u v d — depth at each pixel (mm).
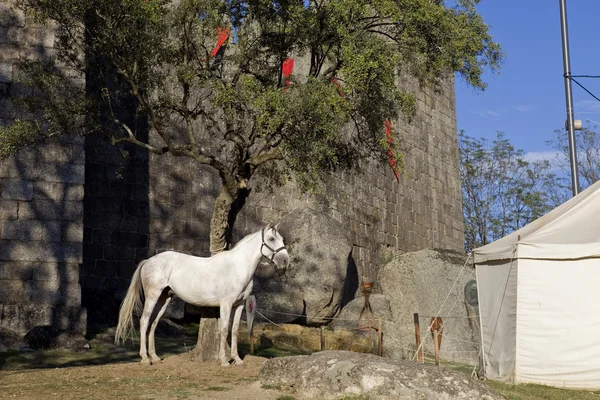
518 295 14883
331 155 13930
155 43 13914
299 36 14320
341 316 23875
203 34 14539
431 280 24703
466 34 14414
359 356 10742
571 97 20250
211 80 14148
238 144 14492
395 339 23172
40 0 14312
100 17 14039
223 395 10594
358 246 29219
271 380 10984
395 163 16062
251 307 17922
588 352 14305
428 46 14664
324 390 10297
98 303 20359
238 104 14438
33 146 18156
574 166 19844
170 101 15180
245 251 13766
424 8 13930
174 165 23062
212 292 13523
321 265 23969
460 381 10031
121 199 21828
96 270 21078
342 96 14328
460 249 38219
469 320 23750
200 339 14102
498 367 15344
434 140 36719
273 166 16812
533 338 14688
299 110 13172
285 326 21812
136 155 22266
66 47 15406
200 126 23531
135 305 14703
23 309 17438
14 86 18000
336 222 25172
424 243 34719
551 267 14758
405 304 24625
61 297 17938
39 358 15938
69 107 14992
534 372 14625
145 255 22109
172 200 22859
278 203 25750
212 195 23797
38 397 10562
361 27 14203
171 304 21766
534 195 45375
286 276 23562
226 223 14648
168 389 11086
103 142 21594
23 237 17828
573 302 14547
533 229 15742
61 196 18328
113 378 12164
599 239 14672
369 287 19219
